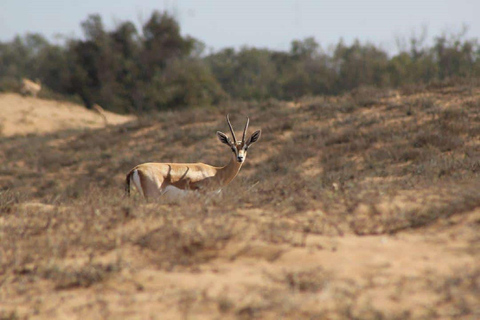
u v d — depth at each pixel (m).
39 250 18.66
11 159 80.31
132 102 179.62
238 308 13.53
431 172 30.97
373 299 13.27
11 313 14.39
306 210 21.89
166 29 181.50
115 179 64.38
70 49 186.38
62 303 15.02
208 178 32.62
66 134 96.31
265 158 60.88
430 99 67.50
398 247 16.88
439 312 12.39
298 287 14.34
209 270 16.31
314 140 62.34
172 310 13.86
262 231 19.00
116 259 17.66
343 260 16.00
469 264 14.73
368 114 68.25
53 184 65.06
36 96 157.25
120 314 13.94
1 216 24.28
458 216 19.23
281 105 84.19
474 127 52.53
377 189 24.31
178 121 86.69
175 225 19.83
